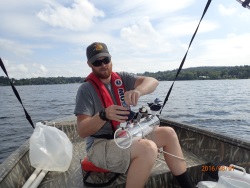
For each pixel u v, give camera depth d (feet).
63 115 55.98
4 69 4.16
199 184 5.93
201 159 7.61
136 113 5.86
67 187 6.35
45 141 7.06
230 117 44.14
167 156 6.04
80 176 7.00
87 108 6.19
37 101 106.32
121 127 5.75
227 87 166.40
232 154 6.92
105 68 6.59
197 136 8.27
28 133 36.50
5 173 5.54
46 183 6.70
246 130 32.94
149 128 6.00
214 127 35.35
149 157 5.41
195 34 4.60
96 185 6.17
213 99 82.23
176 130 9.29
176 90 142.10
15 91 4.81
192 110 54.75
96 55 6.45
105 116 5.28
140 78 7.28
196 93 114.32
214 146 7.55
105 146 6.07
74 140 10.72
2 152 25.84
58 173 7.31
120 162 5.71
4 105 93.20
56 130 7.34
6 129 40.37
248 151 6.46
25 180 6.79
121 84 7.06
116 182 6.19
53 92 204.44
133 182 5.41
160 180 6.57
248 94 102.17
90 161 6.27
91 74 6.79
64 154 7.08
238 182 5.04
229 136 7.07
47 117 53.42
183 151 8.43
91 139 6.54
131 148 5.61
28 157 7.52
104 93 6.51
